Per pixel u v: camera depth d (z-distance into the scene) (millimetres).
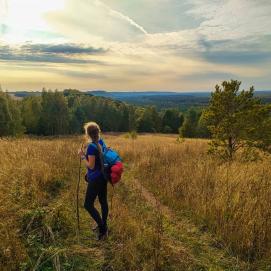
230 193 6770
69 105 109938
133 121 95312
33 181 7395
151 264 4367
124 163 14859
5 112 47281
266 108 11992
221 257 4836
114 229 5484
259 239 4980
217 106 12617
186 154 15078
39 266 4176
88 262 4465
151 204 7387
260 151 12117
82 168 11227
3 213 5371
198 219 6176
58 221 5367
